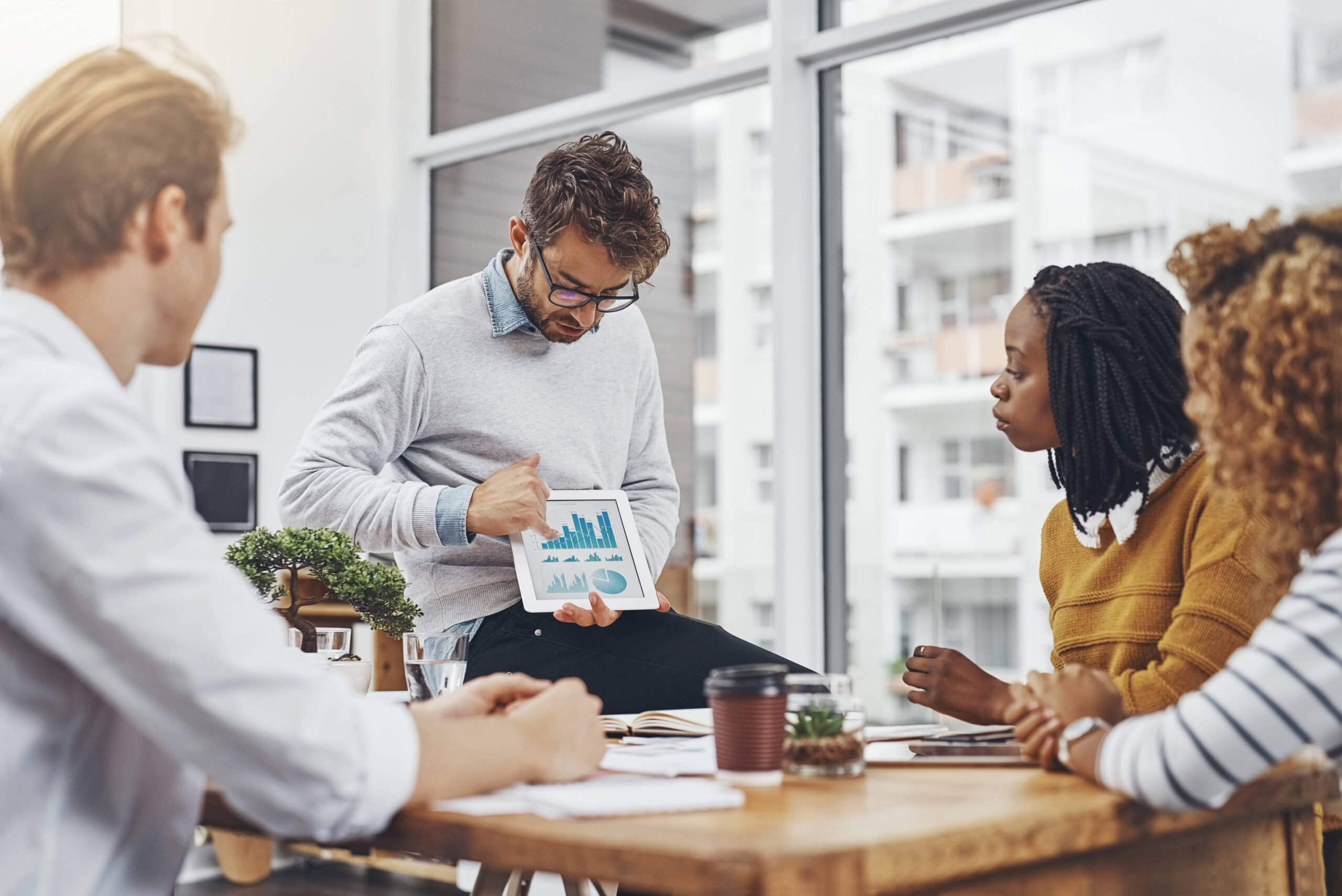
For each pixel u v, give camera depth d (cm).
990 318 376
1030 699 108
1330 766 107
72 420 82
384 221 412
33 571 81
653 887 74
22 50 329
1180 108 305
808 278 342
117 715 91
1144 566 143
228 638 81
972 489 410
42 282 93
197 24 366
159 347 99
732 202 429
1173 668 126
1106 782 94
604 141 197
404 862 363
